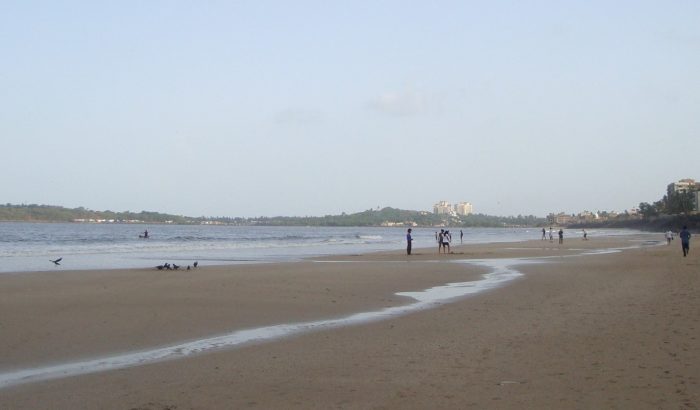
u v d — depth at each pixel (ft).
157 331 43.34
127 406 25.73
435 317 49.47
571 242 263.08
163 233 449.48
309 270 96.27
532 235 502.38
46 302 56.39
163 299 59.72
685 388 26.96
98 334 42.01
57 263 108.78
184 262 120.06
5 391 28.25
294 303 58.23
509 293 66.23
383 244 249.96
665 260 121.70
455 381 28.89
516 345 36.99
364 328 44.65
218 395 27.14
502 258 135.33
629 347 35.63
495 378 29.32
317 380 29.48
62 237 304.91
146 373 31.45
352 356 34.88
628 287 69.67
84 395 27.45
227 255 150.20
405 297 63.46
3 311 50.83
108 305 55.06
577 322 45.19
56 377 30.78
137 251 170.09
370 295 65.05
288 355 35.50
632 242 260.42
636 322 44.39
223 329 44.39
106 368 32.68
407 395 26.73
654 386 27.37
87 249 181.27
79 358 35.12
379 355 34.99
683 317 46.16
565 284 75.20
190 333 42.80
